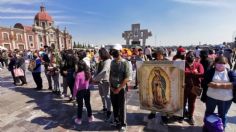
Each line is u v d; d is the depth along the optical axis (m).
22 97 7.23
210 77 3.89
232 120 4.75
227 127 4.36
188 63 4.42
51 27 77.31
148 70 4.57
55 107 6.01
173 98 4.29
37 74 8.32
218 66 3.76
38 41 70.69
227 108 3.87
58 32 82.00
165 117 4.61
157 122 4.68
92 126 4.61
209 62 5.25
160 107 4.51
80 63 4.70
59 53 7.79
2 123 4.85
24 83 9.75
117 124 4.52
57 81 7.52
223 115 3.89
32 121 4.96
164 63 4.29
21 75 9.55
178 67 4.12
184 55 4.97
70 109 5.82
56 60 7.52
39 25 76.56
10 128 4.57
